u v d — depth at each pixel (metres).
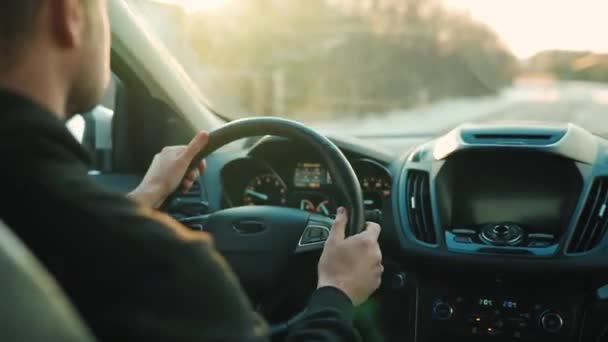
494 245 3.12
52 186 0.91
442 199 3.22
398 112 37.56
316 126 3.88
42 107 0.95
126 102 3.42
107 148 3.44
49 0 0.96
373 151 3.39
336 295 1.43
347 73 44.16
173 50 3.64
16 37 0.94
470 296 3.21
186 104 3.39
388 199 3.29
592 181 3.07
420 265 3.23
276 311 2.71
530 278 3.10
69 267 0.90
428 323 3.27
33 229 0.90
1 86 0.94
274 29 39.12
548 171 3.15
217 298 0.93
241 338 0.94
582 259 3.02
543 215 3.18
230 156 3.43
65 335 0.79
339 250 1.50
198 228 2.76
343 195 1.82
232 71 28.34
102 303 0.90
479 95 48.84
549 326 3.13
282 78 37.50
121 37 3.21
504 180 3.20
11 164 0.91
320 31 43.41
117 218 0.92
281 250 2.65
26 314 0.77
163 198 1.76
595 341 3.12
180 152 1.79
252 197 3.56
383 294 3.31
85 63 1.05
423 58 49.69
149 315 0.90
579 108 37.06
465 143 3.20
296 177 3.52
